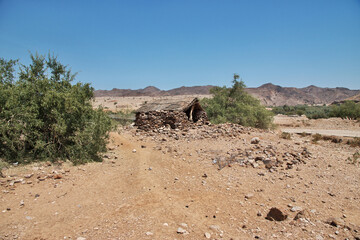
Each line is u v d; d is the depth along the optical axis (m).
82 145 7.98
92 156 8.11
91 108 8.77
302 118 34.12
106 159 8.23
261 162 8.26
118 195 5.62
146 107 15.46
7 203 4.70
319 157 9.38
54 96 7.50
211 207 5.23
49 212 4.58
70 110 7.73
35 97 7.43
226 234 4.17
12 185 5.39
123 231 4.08
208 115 19.72
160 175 7.10
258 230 4.33
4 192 5.07
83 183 6.07
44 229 4.02
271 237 4.09
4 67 8.18
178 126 13.59
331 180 7.16
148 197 5.57
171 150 9.55
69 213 4.62
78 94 8.38
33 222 4.19
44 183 5.77
